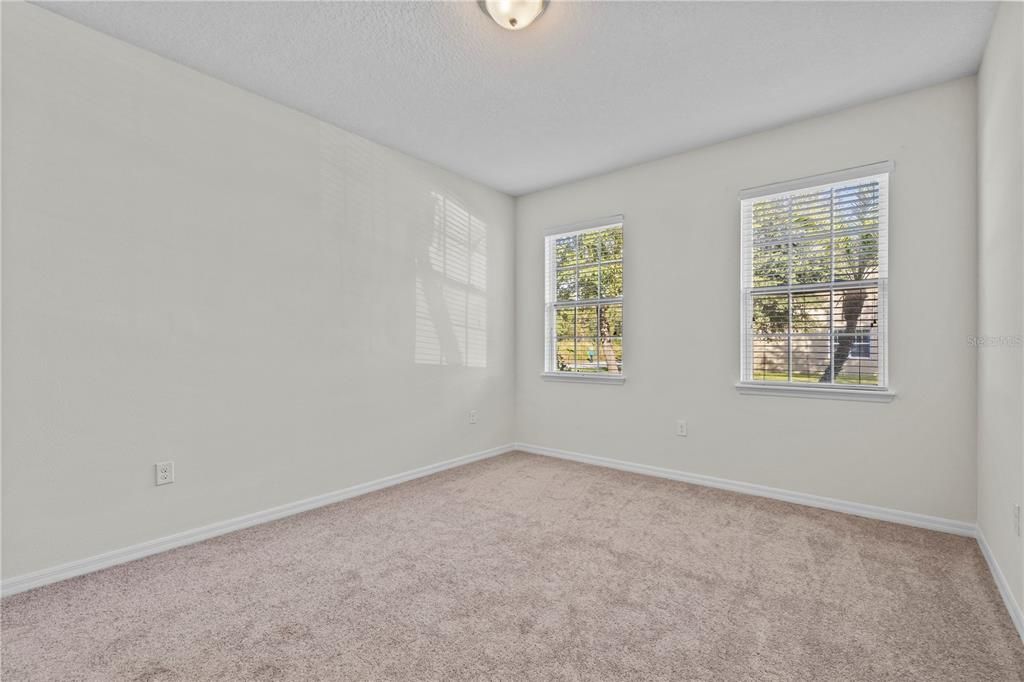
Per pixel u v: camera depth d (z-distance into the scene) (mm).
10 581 1968
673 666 1525
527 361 4574
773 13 2068
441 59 2420
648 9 2043
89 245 2162
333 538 2557
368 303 3363
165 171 2398
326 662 1546
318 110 2961
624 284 3920
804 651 1603
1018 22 1748
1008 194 1892
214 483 2582
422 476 3740
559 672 1496
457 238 4059
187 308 2479
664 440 3701
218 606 1882
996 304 2094
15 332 1978
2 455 1955
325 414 3105
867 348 2889
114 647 1627
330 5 2021
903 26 2152
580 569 2193
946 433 2629
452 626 1745
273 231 2836
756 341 3311
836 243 2998
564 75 2561
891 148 2777
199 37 2244
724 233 3410
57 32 2074
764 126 3162
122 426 2266
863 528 2678
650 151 3566
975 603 1897
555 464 4121
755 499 3184
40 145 2029
